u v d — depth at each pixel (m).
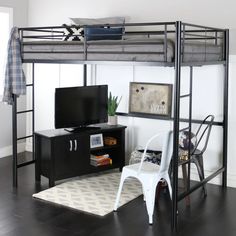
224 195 4.38
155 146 5.10
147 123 5.15
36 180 4.72
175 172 3.49
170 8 4.84
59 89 4.65
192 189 3.89
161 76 4.99
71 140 4.64
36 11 5.78
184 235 3.40
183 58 3.52
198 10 4.68
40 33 5.80
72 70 5.57
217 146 4.73
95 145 4.93
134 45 3.59
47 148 4.54
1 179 4.77
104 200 4.13
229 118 4.62
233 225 3.60
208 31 4.28
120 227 3.53
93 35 4.40
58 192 4.33
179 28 3.34
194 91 4.80
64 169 4.62
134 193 4.35
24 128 6.07
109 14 5.24
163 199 4.26
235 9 4.47
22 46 4.29
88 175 5.01
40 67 5.85
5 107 5.75
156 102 5.00
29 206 3.95
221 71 4.63
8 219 3.63
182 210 3.95
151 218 3.59
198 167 4.32
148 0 4.95
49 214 3.76
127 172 3.80
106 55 3.75
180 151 4.15
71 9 5.50
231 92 4.59
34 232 3.39
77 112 4.85
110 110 5.16
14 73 4.30
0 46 5.71
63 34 5.25
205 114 4.77
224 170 4.62
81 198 4.17
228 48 4.46
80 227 3.51
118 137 5.16
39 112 5.94
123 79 5.25
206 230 3.50
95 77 5.46
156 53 3.48
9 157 5.75
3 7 5.50
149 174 3.65
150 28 4.99
